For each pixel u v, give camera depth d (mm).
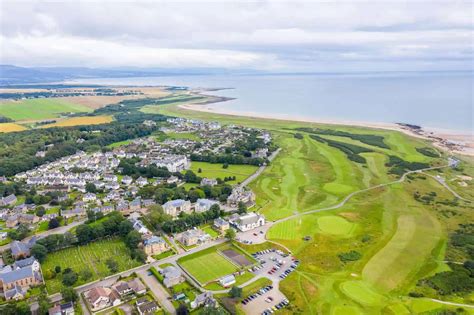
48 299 149750
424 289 162250
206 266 183125
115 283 166375
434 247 199375
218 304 150250
